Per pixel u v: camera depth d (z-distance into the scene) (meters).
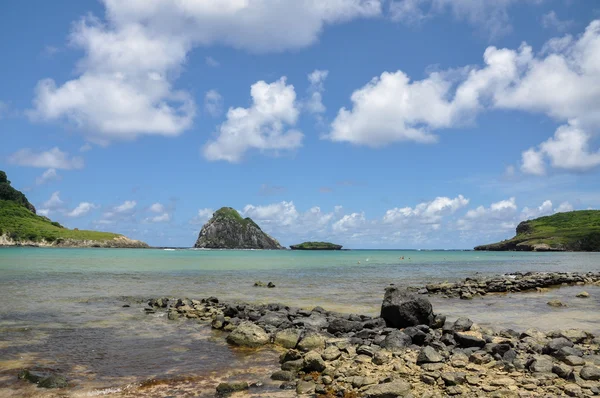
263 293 39.22
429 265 101.06
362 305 31.70
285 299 35.00
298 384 13.00
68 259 104.69
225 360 16.00
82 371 14.49
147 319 24.36
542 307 30.62
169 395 12.33
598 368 13.44
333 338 19.30
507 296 37.81
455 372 13.47
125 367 15.00
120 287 42.41
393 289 23.34
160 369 14.80
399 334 18.11
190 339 19.48
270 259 133.50
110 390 12.67
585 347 17.33
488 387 12.43
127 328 21.80
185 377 13.95
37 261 92.44
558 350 15.60
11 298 32.12
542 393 11.98
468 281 47.91
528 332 19.23
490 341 17.72
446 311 28.70
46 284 43.44
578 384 12.51
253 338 18.36
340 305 31.72
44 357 16.12
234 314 25.22
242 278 56.62
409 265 100.38
